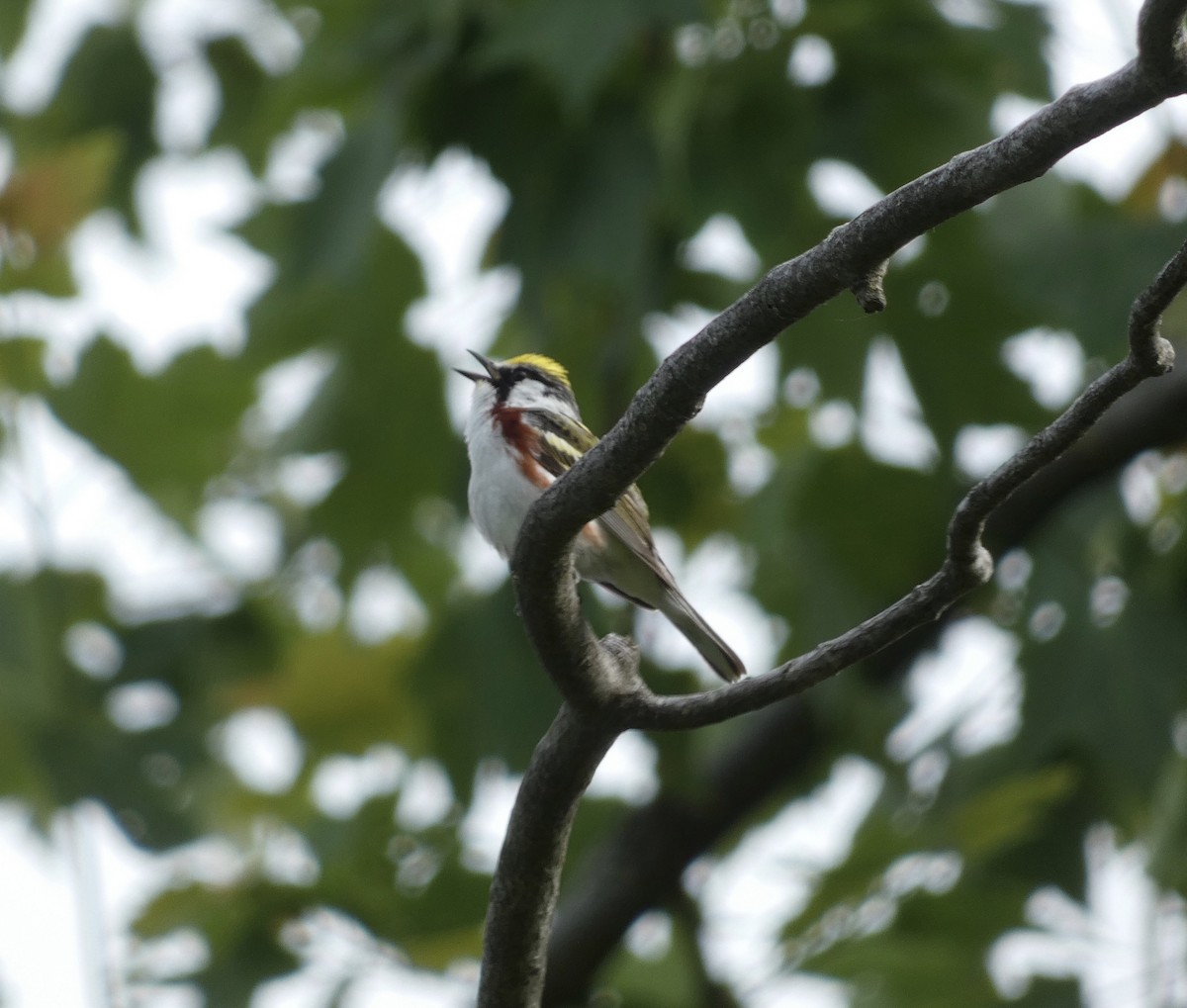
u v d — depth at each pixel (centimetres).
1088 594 1155
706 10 991
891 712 1248
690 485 1360
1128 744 1106
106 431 1262
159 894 1081
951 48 1082
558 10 976
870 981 1098
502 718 1175
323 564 1327
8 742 1187
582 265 1034
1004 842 1061
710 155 1084
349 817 1256
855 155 1105
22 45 1448
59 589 1257
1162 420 1130
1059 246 1075
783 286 547
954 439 1159
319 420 1238
